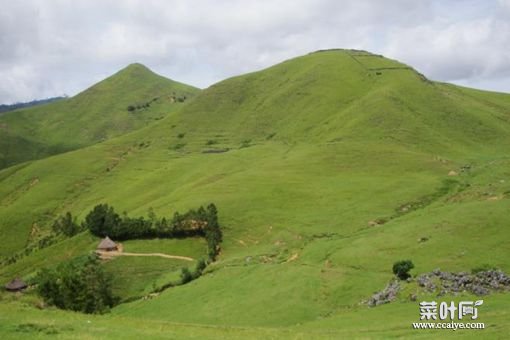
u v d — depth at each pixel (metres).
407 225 102.94
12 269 156.62
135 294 114.62
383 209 131.00
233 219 145.12
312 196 152.38
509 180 131.88
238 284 95.81
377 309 65.25
